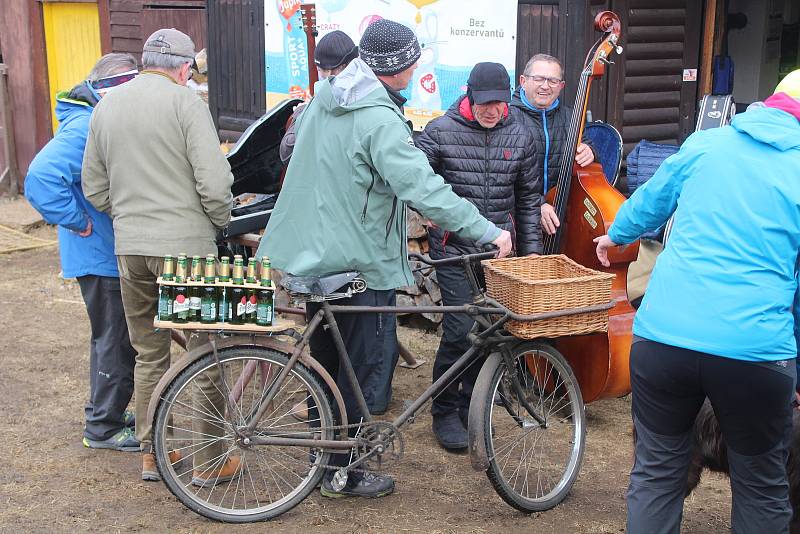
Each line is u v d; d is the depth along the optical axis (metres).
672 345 2.63
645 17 6.13
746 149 2.63
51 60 9.38
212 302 3.22
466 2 5.38
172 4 7.70
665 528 2.84
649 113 6.33
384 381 3.61
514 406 3.70
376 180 3.24
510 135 3.95
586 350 4.00
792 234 2.56
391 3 5.44
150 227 3.41
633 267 4.14
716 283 2.58
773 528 2.75
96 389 3.95
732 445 2.73
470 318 3.74
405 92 5.57
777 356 2.57
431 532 3.38
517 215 4.16
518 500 3.46
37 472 3.78
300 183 3.33
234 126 6.62
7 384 4.79
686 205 2.70
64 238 3.76
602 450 4.13
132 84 3.45
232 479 3.73
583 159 4.19
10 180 9.69
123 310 3.83
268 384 3.62
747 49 8.05
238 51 6.44
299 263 3.32
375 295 3.42
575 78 5.77
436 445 4.15
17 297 6.45
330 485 3.59
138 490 3.66
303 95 5.93
